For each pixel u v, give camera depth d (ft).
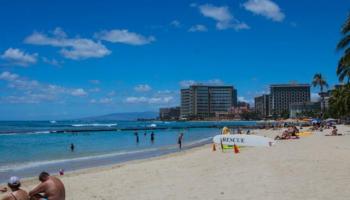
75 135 287.07
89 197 47.32
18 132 326.65
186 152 125.90
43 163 102.06
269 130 336.90
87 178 65.36
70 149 151.94
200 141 207.41
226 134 126.93
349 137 161.58
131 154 127.65
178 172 66.54
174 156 109.40
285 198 39.58
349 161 69.41
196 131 377.50
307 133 196.75
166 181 56.34
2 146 169.99
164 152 133.49
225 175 58.44
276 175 54.95
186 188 48.78
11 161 108.06
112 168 82.43
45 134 300.40
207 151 119.03
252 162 73.92
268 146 115.44
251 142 118.21
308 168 60.80
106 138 245.24
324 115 490.49
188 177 59.21
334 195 39.96
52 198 34.68
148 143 193.16
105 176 67.05
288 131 160.97
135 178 62.28
